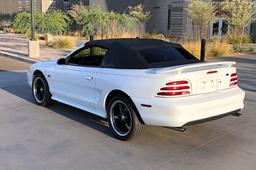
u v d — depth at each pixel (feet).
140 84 17.15
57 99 23.82
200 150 17.26
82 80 20.85
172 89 16.35
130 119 17.92
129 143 18.13
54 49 71.72
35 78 25.58
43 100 25.03
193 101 16.49
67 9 159.94
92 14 93.56
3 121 21.83
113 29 93.35
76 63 22.18
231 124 21.44
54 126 20.89
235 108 18.29
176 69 16.34
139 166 15.42
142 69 17.84
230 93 18.11
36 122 21.66
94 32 93.76
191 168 15.21
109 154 16.72
